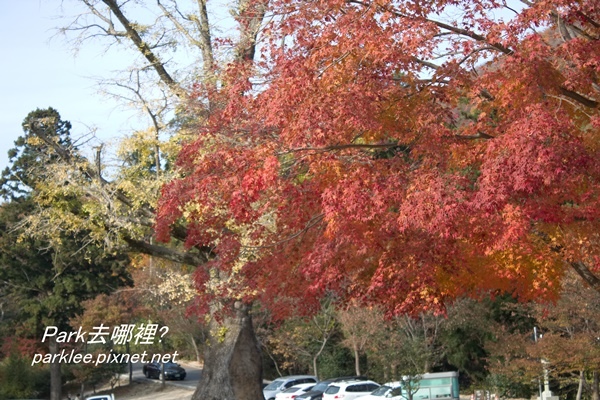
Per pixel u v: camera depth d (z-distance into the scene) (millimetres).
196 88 15562
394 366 30562
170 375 54750
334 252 10305
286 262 11766
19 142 41562
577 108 9391
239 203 9961
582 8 9031
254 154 9945
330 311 37125
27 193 41719
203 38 18453
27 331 43938
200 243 14828
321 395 32812
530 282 10812
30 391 46219
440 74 9445
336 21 9516
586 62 8859
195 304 13867
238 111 10719
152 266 37812
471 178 9781
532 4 9758
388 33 9289
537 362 24688
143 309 43844
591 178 8773
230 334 19359
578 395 25625
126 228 17328
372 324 33594
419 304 10883
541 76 8898
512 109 9320
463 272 10734
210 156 10539
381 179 9328
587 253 10289
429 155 9516
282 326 39750
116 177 17516
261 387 19531
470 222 8695
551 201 8547
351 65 9336
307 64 9375
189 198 11320
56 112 40812
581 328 24500
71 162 17594
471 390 35406
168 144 17094
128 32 18703
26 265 42438
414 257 9883
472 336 35250
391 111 9594
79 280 42625
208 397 19172
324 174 10016
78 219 17391
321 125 9109
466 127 10266
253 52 15039
